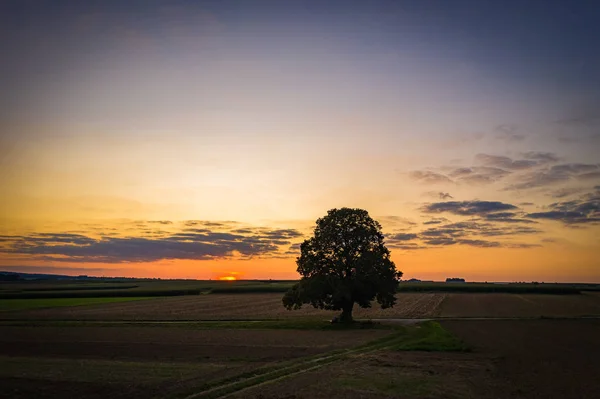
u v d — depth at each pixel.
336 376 30.91
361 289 68.62
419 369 33.53
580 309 99.69
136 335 56.88
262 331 60.94
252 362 36.59
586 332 58.00
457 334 55.84
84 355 41.38
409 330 60.66
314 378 30.28
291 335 55.88
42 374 32.44
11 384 29.48
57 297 153.88
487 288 170.25
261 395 26.00
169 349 44.38
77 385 29.02
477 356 39.66
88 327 68.19
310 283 69.19
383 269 68.94
